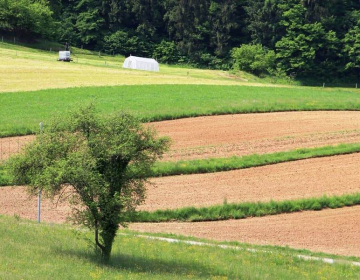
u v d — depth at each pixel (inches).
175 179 3508.9
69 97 5167.3
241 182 3472.0
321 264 2301.9
